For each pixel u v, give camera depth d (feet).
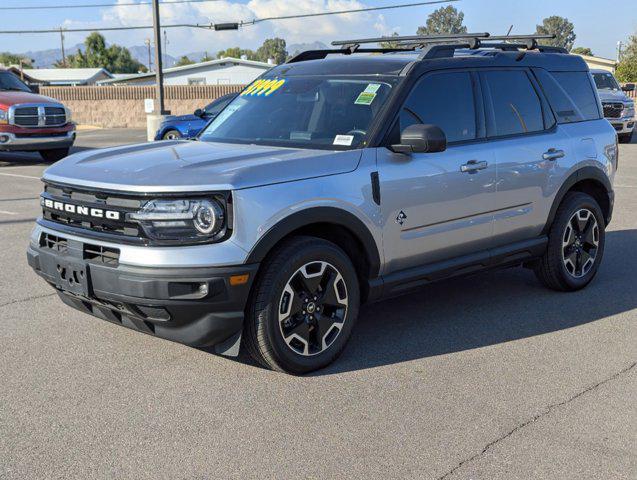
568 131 19.30
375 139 14.98
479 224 16.97
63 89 110.52
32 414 12.37
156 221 12.64
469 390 13.44
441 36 18.39
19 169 48.29
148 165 13.84
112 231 13.24
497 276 21.75
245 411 12.53
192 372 14.17
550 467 10.72
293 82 17.33
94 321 17.12
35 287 19.97
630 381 13.91
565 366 14.65
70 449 11.20
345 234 14.84
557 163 18.65
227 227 12.78
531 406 12.77
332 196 13.94
